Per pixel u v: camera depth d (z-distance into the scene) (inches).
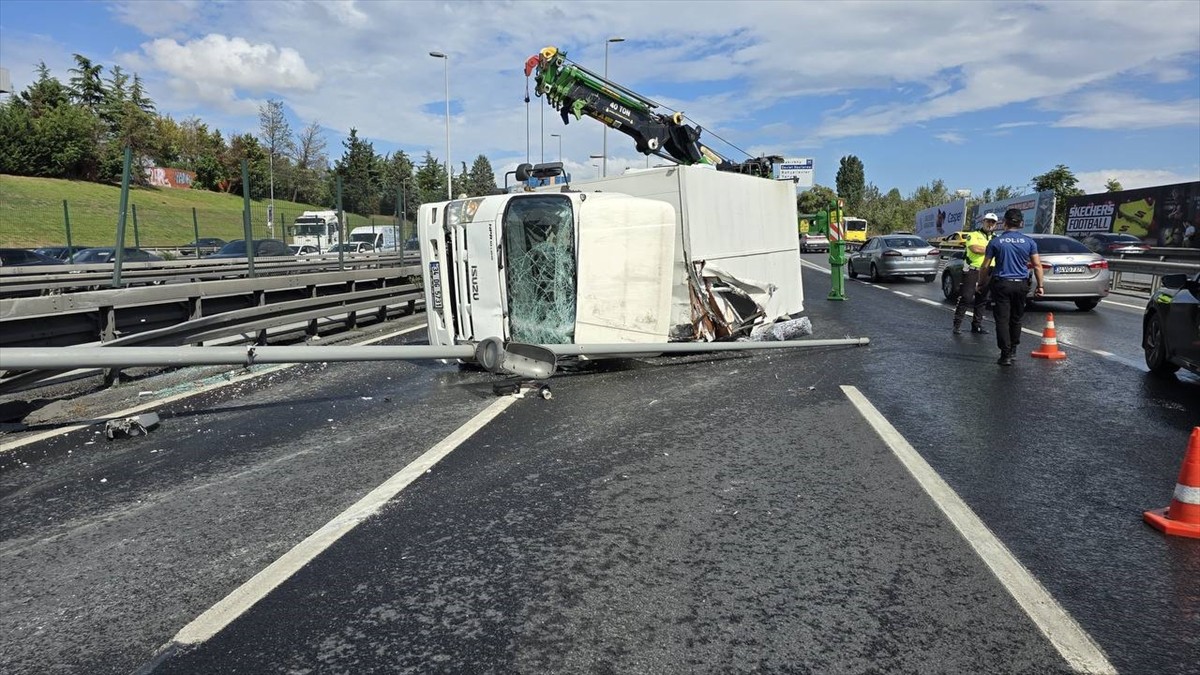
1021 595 136.6
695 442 237.1
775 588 139.9
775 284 503.5
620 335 346.0
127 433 246.4
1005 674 112.8
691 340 383.2
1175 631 124.5
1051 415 269.1
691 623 127.9
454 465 215.0
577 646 121.3
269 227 1075.9
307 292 469.4
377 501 186.7
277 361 247.8
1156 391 308.7
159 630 127.9
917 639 122.4
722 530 166.9
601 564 150.6
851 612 131.1
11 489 198.7
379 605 135.1
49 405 285.9
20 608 136.2
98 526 173.2
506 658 118.1
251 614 132.5
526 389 314.7
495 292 339.0
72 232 1264.8
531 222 338.0
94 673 115.9
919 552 154.8
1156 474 203.9
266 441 241.4
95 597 139.7
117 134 2699.3
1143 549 156.1
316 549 158.9
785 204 527.5
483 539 163.3
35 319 288.7
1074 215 1547.7
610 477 203.6
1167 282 323.3
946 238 1768.0
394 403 296.4
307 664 117.2
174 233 1395.2
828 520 171.9
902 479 199.8
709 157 556.4
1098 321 548.1
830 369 360.2
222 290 381.4
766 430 250.7
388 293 560.4
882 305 668.7
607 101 509.4
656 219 345.1
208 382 335.9
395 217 892.0
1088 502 182.9
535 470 210.1
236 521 174.9
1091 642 121.3
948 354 403.2
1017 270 358.3
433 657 118.6
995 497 186.2
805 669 114.3
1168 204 1251.2
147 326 348.5
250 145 2979.8
